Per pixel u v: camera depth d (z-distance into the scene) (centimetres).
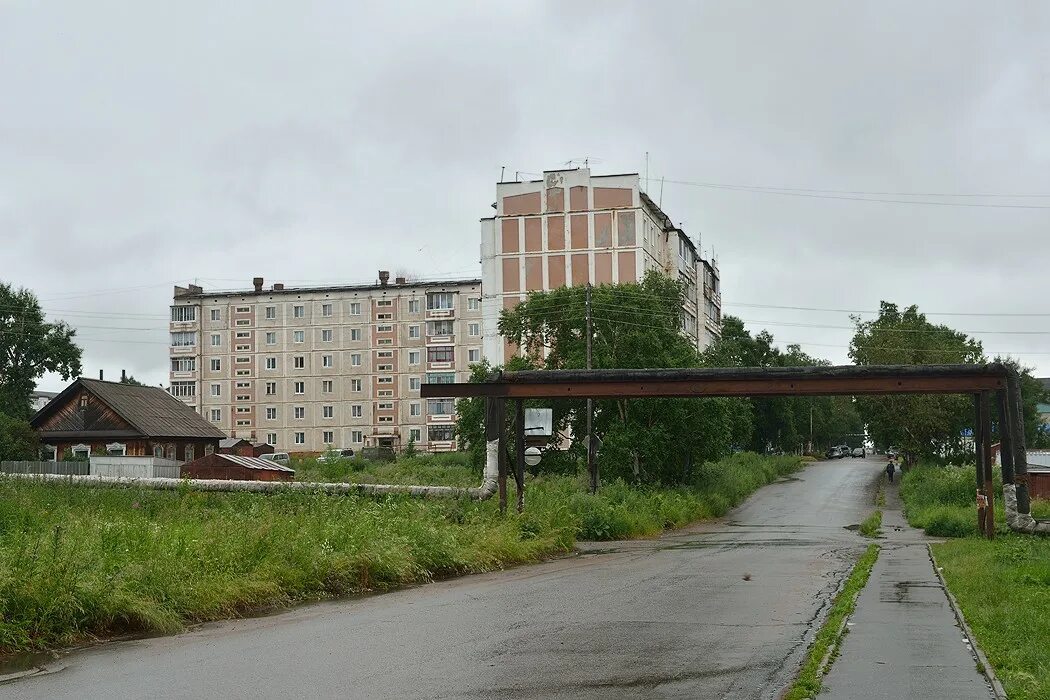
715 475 5944
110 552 1414
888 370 2922
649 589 1736
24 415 8356
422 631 1243
